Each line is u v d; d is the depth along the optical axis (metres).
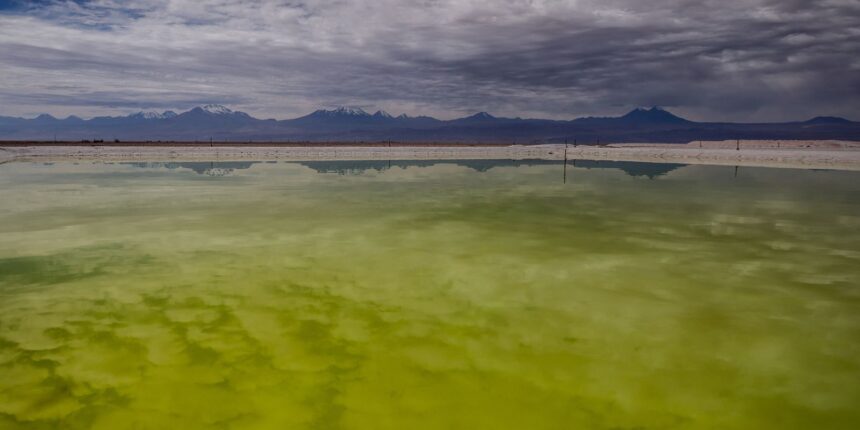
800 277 7.94
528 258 9.12
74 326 5.91
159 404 4.28
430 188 21.36
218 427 3.96
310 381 4.68
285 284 7.54
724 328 5.93
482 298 6.95
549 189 21.14
